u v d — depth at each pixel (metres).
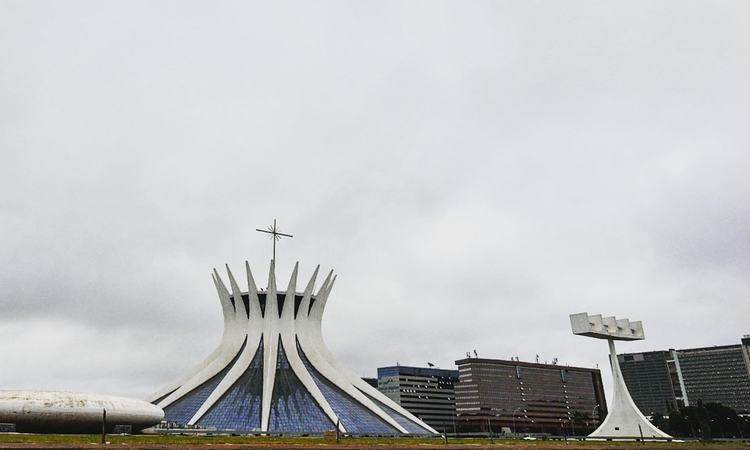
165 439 38.06
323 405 60.22
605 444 51.50
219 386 61.41
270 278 69.75
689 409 109.19
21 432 41.56
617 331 72.88
